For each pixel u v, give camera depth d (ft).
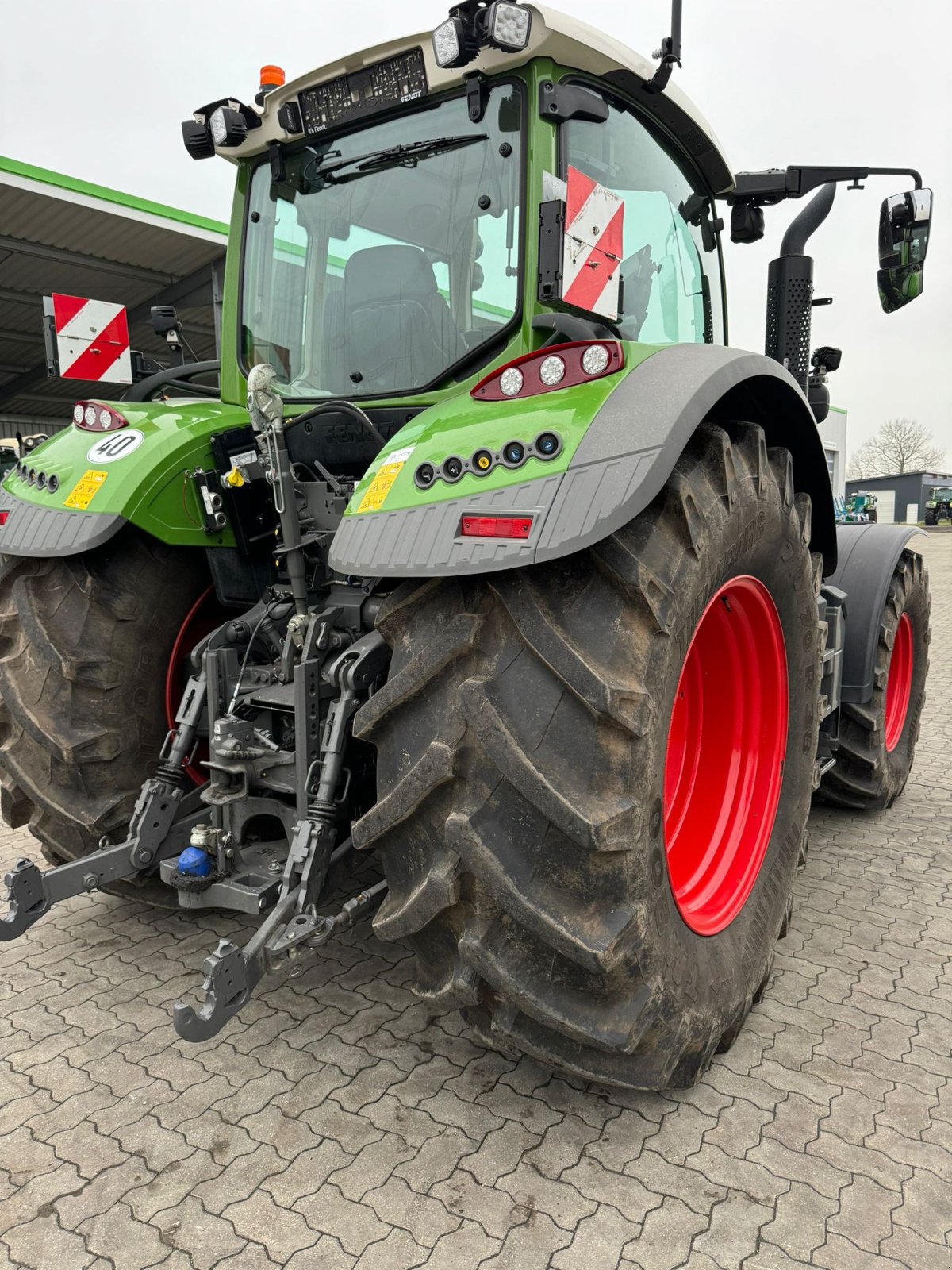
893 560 11.94
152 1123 6.23
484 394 6.06
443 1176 5.74
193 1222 5.37
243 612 9.04
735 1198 5.59
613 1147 6.02
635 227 8.25
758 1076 6.84
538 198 6.97
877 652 12.11
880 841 12.08
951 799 14.15
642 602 5.34
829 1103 6.52
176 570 8.58
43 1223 5.38
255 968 5.85
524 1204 5.51
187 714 7.72
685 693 7.98
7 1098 6.51
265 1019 7.49
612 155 7.86
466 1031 7.33
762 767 8.23
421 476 5.71
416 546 5.49
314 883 6.45
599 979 5.37
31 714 7.88
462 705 5.24
